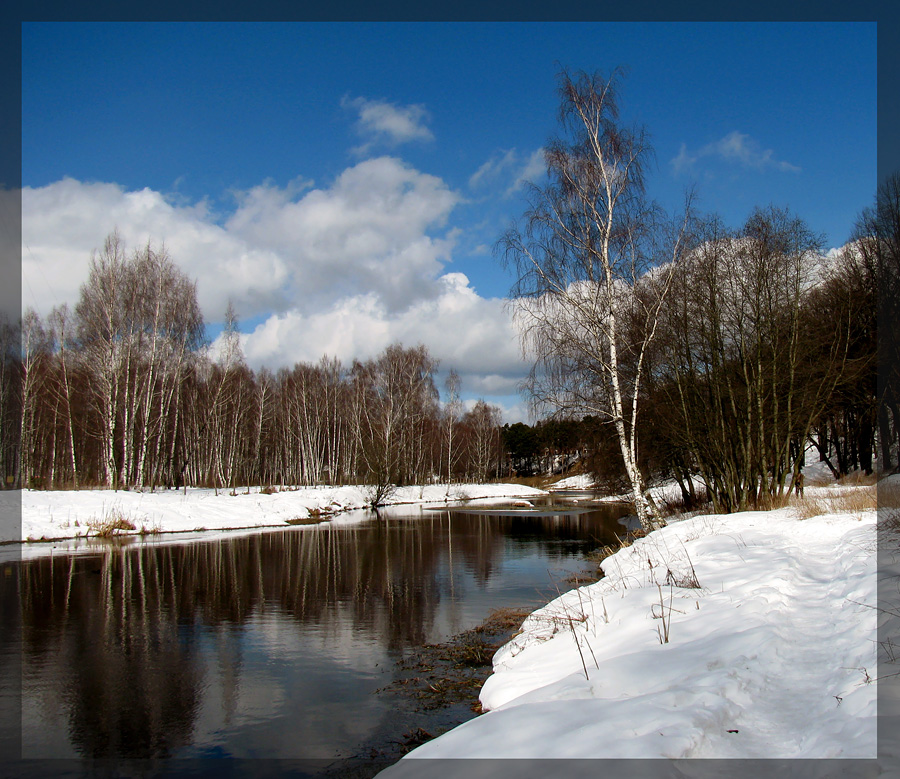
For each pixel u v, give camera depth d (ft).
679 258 54.34
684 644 19.67
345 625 36.27
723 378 63.62
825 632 19.16
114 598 43.62
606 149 53.36
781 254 61.21
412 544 74.54
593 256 53.21
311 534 85.61
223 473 159.33
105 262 102.94
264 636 33.94
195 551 66.69
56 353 119.85
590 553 66.13
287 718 22.94
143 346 112.57
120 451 130.52
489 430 255.50
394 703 24.18
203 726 22.41
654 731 12.86
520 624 35.35
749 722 13.62
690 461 72.74
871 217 64.34
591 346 54.24
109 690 26.00
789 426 61.05
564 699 16.44
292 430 201.77
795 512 46.93
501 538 81.15
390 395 157.99
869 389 67.21
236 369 158.20
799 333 64.08
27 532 72.49
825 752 11.39
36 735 21.80
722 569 30.73
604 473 80.33
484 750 13.50
